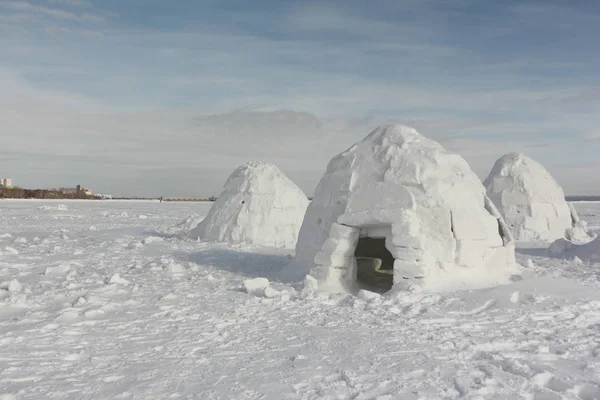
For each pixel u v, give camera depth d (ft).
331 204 32.19
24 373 14.87
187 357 16.58
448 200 28.84
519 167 66.39
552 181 67.31
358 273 35.17
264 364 15.97
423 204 28.66
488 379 14.49
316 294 26.11
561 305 23.72
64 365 15.62
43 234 58.75
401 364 15.98
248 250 47.09
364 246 40.55
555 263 42.98
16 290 26.16
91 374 14.90
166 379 14.58
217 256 43.04
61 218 91.45
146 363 15.94
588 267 40.65
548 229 63.82
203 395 13.48
